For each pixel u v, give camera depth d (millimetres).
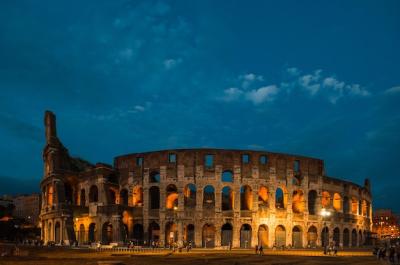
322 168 126500
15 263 63625
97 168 117438
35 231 160500
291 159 120438
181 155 114000
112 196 123062
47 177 124938
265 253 87938
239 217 111750
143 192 114562
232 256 77875
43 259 71062
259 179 115062
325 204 126938
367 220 146125
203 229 112500
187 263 63875
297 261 68875
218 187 112500
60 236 113562
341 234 128250
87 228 113812
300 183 121375
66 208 114625
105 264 49688
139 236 113812
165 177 113500
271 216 114312
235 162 114438
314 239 121938
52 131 128000
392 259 67562
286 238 115562
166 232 112000
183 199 111688
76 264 62000
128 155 119438
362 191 143250
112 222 108062
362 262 68188
